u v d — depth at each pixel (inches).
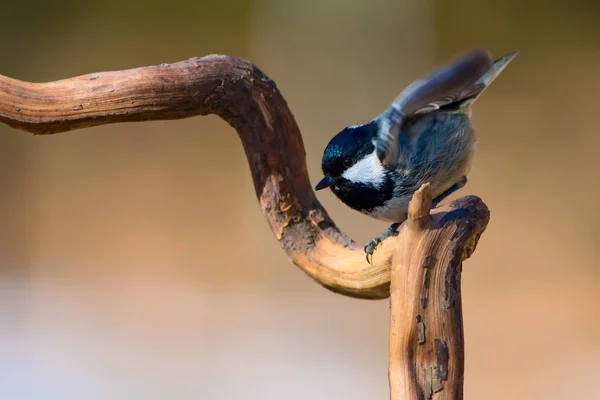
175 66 165.0
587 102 824.3
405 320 132.6
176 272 575.5
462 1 920.3
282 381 413.7
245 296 535.2
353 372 427.2
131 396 390.3
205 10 940.0
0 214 665.0
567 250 585.9
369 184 199.2
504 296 521.7
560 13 937.5
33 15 944.3
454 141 201.8
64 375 415.5
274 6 917.2
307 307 522.0
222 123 828.0
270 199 172.4
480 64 167.8
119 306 515.2
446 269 132.4
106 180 725.9
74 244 618.5
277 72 873.5
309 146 727.1
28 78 887.1
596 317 491.2
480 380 415.5
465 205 136.8
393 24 896.3
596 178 697.0
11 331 470.9
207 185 723.4
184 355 442.3
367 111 806.5
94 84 161.3
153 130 812.6
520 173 711.7
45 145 781.3
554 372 423.8
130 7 954.1
